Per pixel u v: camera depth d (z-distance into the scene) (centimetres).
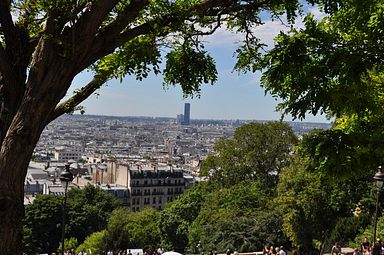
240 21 873
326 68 732
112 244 7862
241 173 6250
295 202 4028
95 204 10206
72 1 656
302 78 746
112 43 707
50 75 640
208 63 905
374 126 860
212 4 754
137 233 8012
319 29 786
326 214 3972
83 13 666
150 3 780
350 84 731
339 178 791
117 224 8219
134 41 816
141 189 14350
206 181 7175
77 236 8675
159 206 14625
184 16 741
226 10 778
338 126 955
